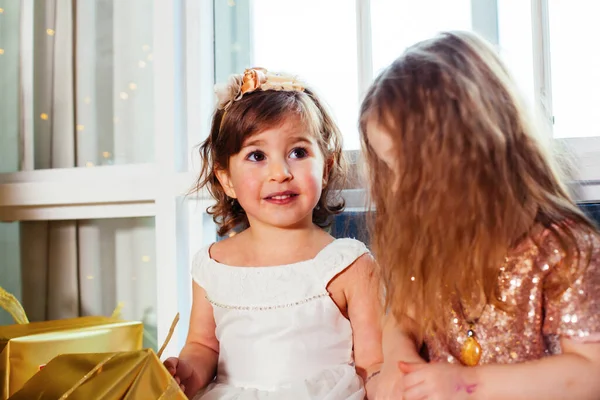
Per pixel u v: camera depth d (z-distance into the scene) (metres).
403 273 0.85
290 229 1.09
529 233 0.80
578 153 1.04
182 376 1.00
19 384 1.00
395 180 0.86
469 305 0.83
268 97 1.06
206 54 1.30
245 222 1.22
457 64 0.83
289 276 1.04
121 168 1.33
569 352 0.74
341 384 0.95
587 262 0.75
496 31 1.21
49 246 1.45
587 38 1.18
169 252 1.26
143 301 1.38
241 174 1.06
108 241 1.41
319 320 1.02
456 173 0.80
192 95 1.28
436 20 1.27
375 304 1.03
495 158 0.80
